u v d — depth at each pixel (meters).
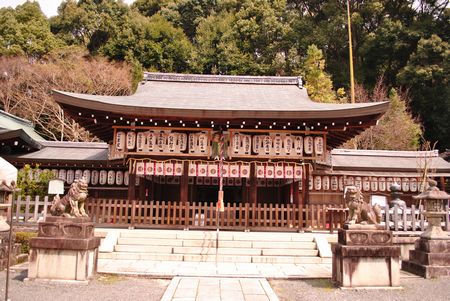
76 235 8.55
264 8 46.16
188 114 13.88
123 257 11.42
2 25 41.78
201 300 7.17
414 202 20.56
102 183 19.55
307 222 14.08
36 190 16.69
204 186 20.53
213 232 13.02
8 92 35.44
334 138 17.70
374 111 13.54
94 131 17.16
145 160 15.27
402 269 10.83
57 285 8.12
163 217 14.09
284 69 41.38
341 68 43.06
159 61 46.12
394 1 42.75
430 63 36.34
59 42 45.00
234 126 15.42
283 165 15.30
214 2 55.66
